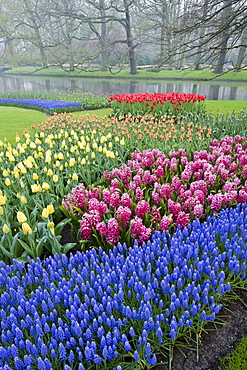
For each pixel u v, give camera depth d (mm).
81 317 2252
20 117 14727
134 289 2605
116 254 3055
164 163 5180
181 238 3150
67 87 32375
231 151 6141
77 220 3865
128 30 40562
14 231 3930
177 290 2738
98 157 5930
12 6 47344
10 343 2211
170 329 2432
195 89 27562
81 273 2666
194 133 7844
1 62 54438
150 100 11445
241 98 21047
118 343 2326
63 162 6078
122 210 3408
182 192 4094
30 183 4926
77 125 9047
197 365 2408
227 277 2988
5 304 2430
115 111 12938
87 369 2156
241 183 4926
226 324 2754
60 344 1987
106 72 47938
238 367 2373
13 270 2830
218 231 3287
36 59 47594
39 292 2410
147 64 63125
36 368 2107
